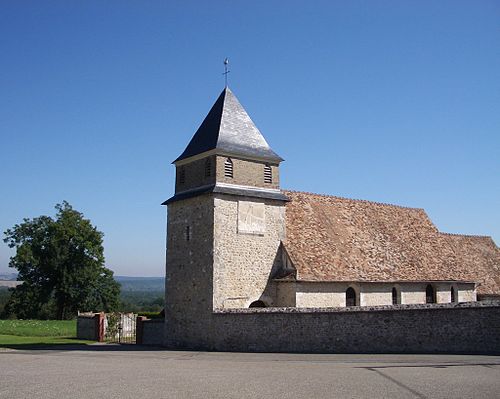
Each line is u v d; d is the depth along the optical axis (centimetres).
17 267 6488
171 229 3238
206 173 3062
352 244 3453
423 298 3569
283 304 3009
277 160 3231
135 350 2772
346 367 1683
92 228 6738
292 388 1297
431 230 4247
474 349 2058
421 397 1173
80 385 1391
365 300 3216
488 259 4403
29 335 4075
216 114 3228
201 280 2944
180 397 1205
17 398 1228
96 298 6825
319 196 3734
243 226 3012
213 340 2803
